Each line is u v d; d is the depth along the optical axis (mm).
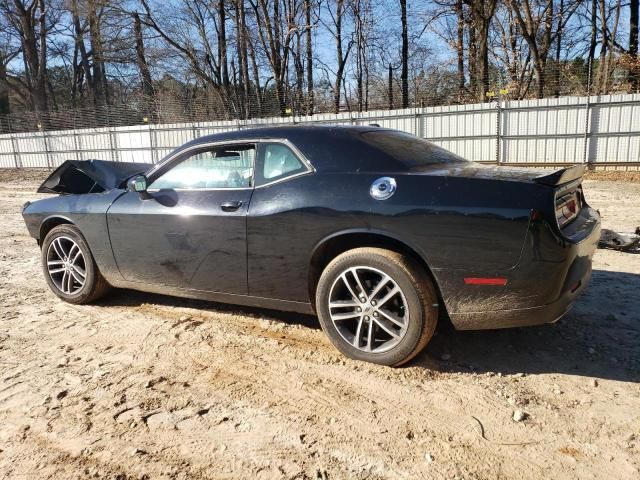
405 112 20688
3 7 42000
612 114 17453
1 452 2467
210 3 32438
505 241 2748
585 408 2686
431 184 2963
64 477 2275
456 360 3266
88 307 4496
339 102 32688
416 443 2443
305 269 3330
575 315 3900
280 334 3746
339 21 32500
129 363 3355
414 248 2947
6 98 48781
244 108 27969
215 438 2527
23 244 7516
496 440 2449
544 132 18594
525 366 3164
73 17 43688
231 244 3551
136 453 2424
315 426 2604
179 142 25875
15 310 4438
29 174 27141
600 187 13836
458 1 26766
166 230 3834
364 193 3102
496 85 23875
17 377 3197
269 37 30250
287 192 3354
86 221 4293
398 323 3068
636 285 4566
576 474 2203
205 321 4035
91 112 29328
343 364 3240
